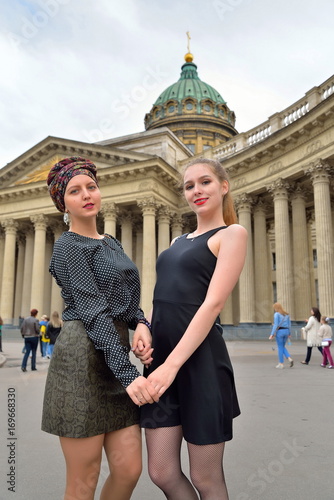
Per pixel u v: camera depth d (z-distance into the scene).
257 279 35.16
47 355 20.80
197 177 2.97
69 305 2.66
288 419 6.84
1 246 48.25
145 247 37.03
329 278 27.22
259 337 32.28
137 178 38.75
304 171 29.73
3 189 44.78
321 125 28.50
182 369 2.59
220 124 72.25
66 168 2.88
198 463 2.53
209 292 2.56
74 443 2.41
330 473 4.38
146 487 4.14
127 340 2.77
